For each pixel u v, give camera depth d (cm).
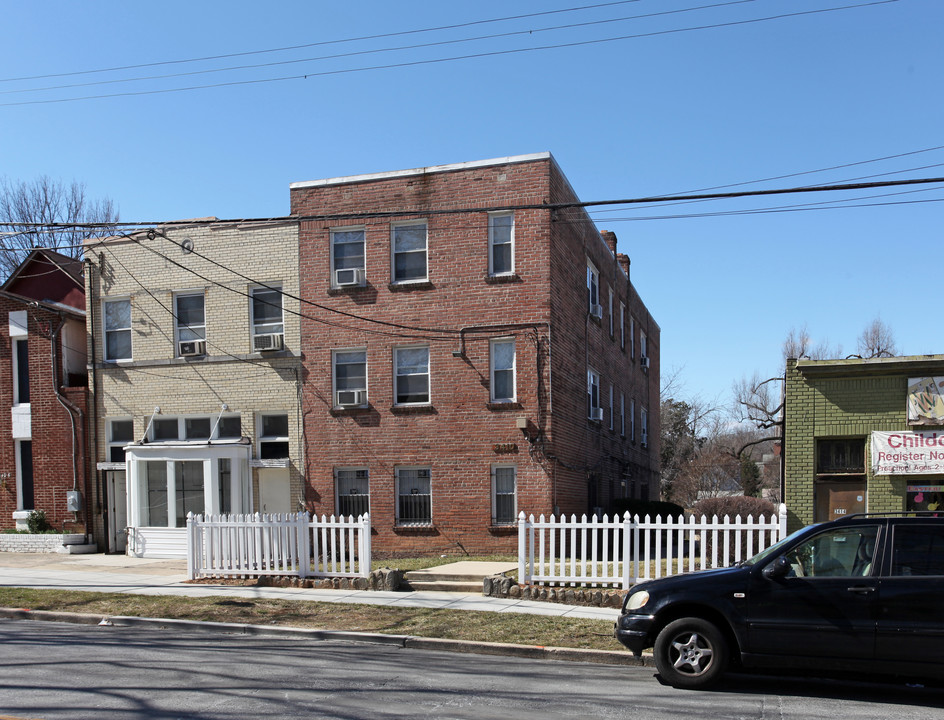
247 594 1455
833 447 1653
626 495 3109
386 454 2050
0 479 2306
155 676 898
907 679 895
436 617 1245
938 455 1552
